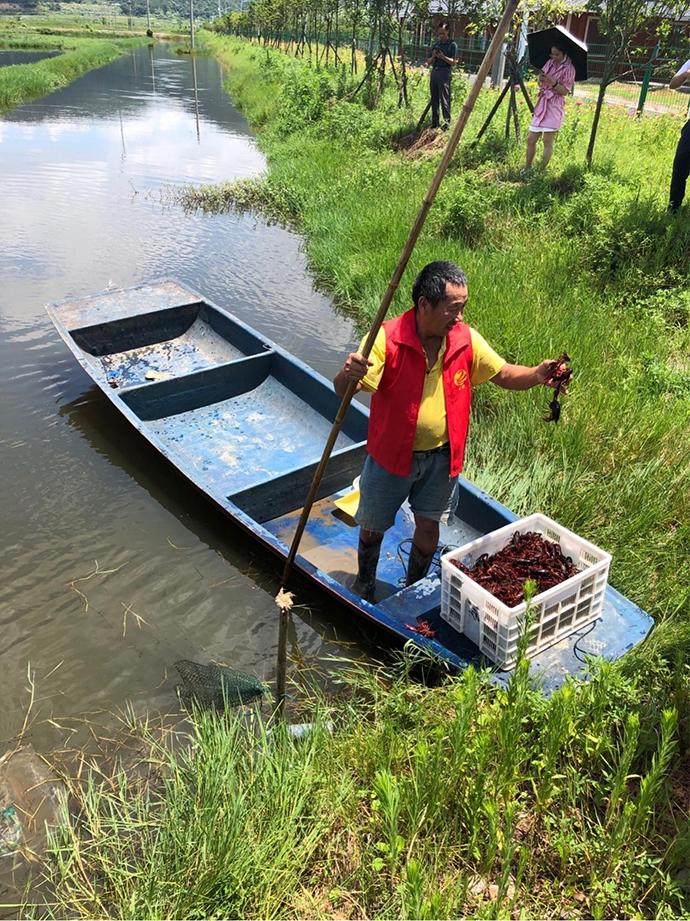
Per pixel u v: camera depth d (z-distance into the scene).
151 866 3.03
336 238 10.41
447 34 14.00
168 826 3.17
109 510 5.44
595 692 3.34
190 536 5.23
